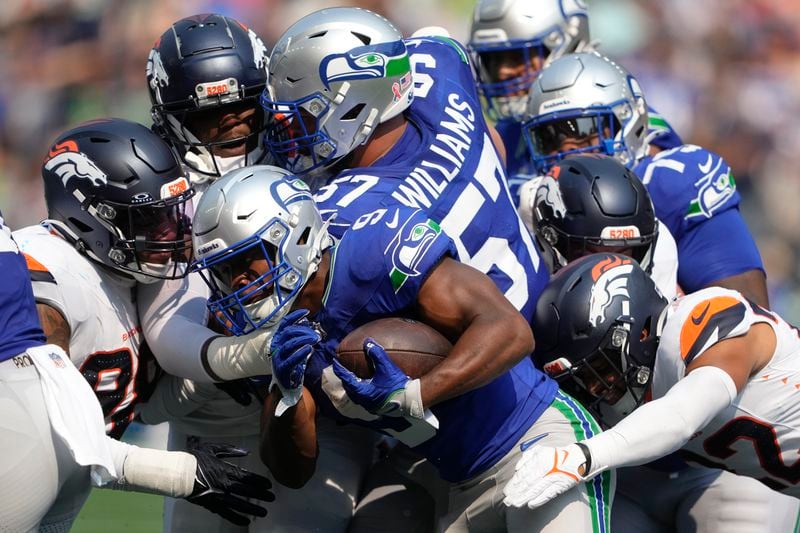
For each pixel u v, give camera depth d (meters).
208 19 14.62
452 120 14.15
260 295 11.92
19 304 11.54
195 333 12.76
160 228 12.77
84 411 11.35
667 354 12.45
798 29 39.75
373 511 14.12
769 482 13.26
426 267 11.67
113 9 41.16
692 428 11.73
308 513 13.89
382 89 13.44
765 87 39.34
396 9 41.34
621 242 14.27
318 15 13.72
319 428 14.34
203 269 12.85
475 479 12.73
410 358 11.57
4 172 40.41
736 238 17.41
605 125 17.30
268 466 12.41
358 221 12.22
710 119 39.09
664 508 14.91
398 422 12.25
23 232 12.87
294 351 11.23
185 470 11.87
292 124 13.77
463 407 12.33
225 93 14.05
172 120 14.35
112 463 11.41
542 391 12.79
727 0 39.97
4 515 11.22
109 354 12.88
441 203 13.31
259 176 11.98
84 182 12.50
